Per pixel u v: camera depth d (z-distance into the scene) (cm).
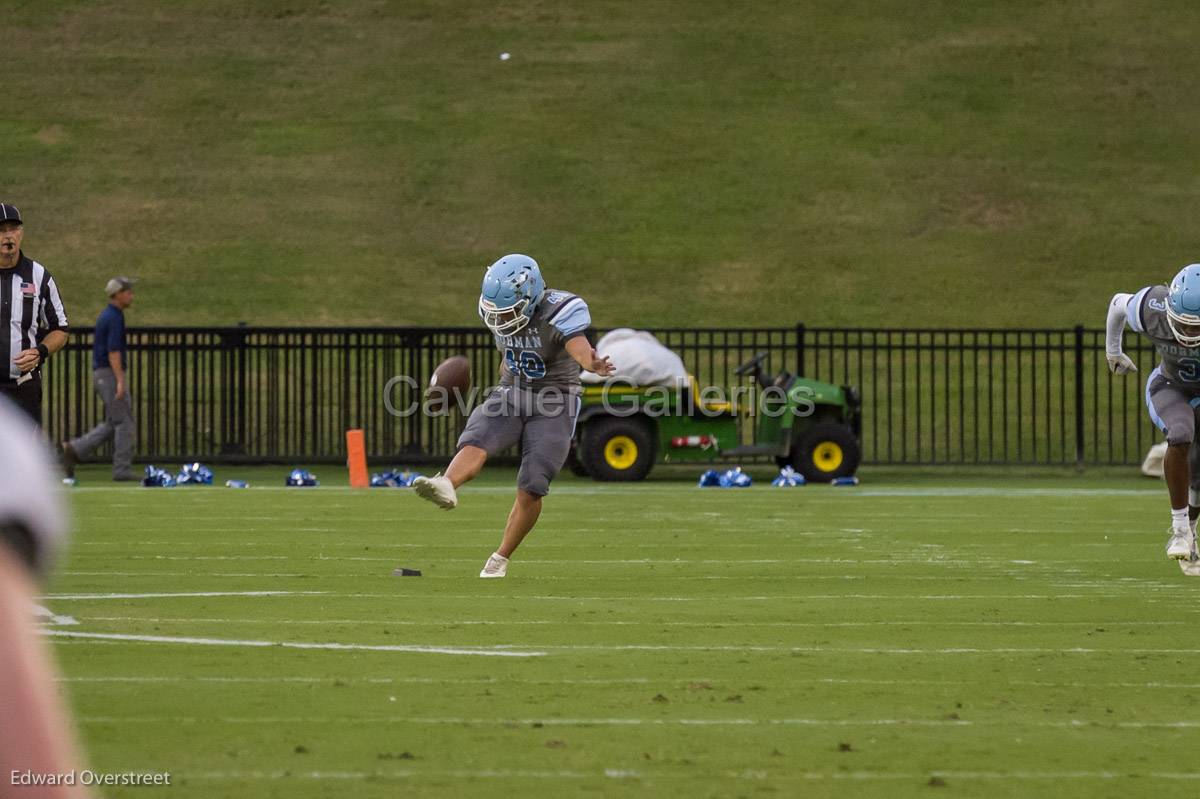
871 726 1812
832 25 16862
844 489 6750
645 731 1769
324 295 12331
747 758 1630
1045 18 16938
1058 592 3212
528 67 16000
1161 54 16300
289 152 14538
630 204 13850
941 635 2589
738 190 14112
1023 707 1944
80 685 2025
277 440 8456
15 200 13538
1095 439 8325
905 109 15412
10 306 3303
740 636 2556
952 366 11156
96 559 3769
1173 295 3216
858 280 12769
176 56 15962
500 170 14350
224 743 1675
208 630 2556
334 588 3191
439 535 4472
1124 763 1628
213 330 8306
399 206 13775
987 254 13212
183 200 13725
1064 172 14450
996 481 7525
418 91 15600
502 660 2280
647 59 16175
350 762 1590
